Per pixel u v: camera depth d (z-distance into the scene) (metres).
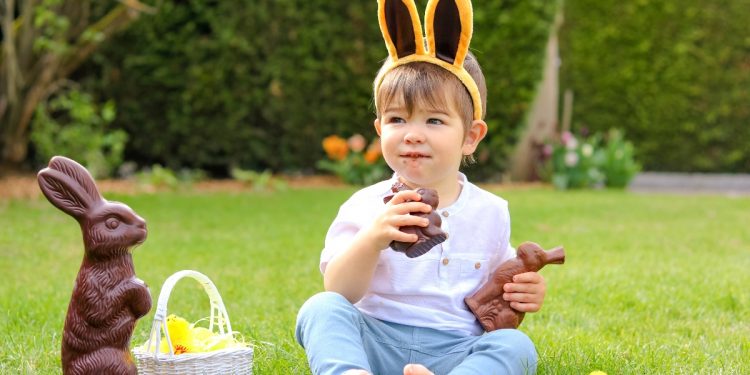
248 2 9.22
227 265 4.70
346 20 9.50
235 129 9.56
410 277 2.44
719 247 5.62
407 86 2.37
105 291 2.13
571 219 7.00
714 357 2.82
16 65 7.98
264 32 9.34
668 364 2.68
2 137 8.35
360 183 9.84
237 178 9.72
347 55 9.59
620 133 11.64
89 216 2.12
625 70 12.66
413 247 2.21
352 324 2.27
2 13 8.67
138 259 4.84
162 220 6.54
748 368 2.66
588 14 12.65
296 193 8.76
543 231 6.26
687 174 12.98
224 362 2.27
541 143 10.50
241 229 6.17
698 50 12.48
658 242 5.80
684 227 6.68
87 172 2.15
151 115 9.48
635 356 2.79
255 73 9.46
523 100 9.75
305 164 9.94
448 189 2.52
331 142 9.52
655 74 12.62
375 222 2.24
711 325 3.37
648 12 12.44
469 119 2.46
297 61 9.48
